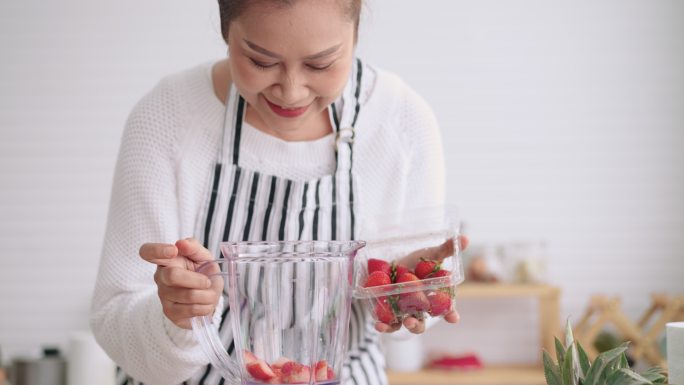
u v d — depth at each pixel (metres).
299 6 1.22
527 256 4.06
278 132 1.67
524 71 4.33
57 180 4.31
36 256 4.29
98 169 4.32
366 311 1.71
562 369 1.25
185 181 1.64
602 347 3.98
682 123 4.30
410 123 1.75
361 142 1.71
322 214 1.67
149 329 1.43
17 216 4.30
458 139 4.33
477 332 4.25
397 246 1.48
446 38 4.34
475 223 4.33
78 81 4.32
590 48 4.31
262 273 1.17
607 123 4.31
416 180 1.76
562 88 4.32
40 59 4.32
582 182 4.32
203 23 4.32
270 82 1.31
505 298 4.23
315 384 1.19
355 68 1.73
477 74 4.34
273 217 1.66
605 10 4.30
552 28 4.32
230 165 1.66
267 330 1.18
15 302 4.28
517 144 4.33
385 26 4.34
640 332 3.94
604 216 4.31
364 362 1.71
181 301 1.24
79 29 4.32
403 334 1.48
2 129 4.30
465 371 3.99
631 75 4.30
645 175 4.30
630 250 4.30
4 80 4.30
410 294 1.38
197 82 1.67
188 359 1.42
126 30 4.32
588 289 4.31
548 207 4.32
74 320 4.29
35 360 3.04
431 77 4.34
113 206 1.66
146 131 1.65
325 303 1.18
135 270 1.60
